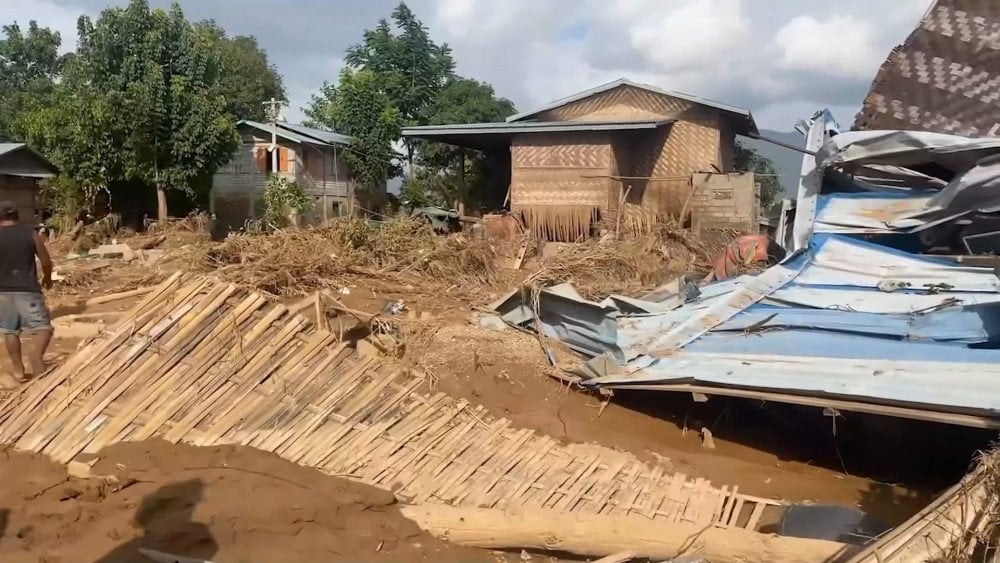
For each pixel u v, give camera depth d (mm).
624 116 18141
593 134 16422
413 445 5312
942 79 8664
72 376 5273
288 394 5418
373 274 10133
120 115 18188
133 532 4004
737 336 6297
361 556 4066
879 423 6160
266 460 4863
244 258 9969
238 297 5891
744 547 4320
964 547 3553
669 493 5125
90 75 19359
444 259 10766
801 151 8828
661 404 6676
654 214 16000
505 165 21266
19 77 37062
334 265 9969
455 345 7312
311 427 5250
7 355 6879
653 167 17859
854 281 6625
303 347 5742
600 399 6680
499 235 14891
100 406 5137
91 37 19281
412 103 26938
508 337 7633
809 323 6180
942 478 5551
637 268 10617
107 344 5391
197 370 5379
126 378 5277
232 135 20344
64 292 9523
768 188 24734
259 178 24188
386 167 26047
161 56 19516
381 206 25047
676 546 4336
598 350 7266
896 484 5504
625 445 5918
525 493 4926
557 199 16766
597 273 10492
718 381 5746
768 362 5820
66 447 4938
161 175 19297
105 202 19594
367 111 25344
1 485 4480
